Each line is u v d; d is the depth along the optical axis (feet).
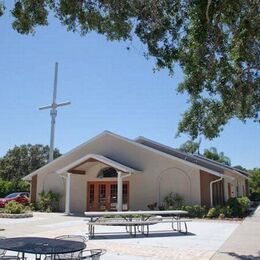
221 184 98.78
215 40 36.17
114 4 33.91
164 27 34.47
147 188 91.81
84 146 101.24
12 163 233.55
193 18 33.65
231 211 78.89
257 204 136.56
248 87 41.34
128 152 95.81
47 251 23.41
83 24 36.09
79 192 99.45
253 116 47.26
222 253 38.81
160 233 54.75
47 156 245.04
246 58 37.19
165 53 35.24
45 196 100.53
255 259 35.76
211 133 48.91
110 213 54.49
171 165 90.27
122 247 42.57
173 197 86.99
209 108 48.91
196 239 48.73
